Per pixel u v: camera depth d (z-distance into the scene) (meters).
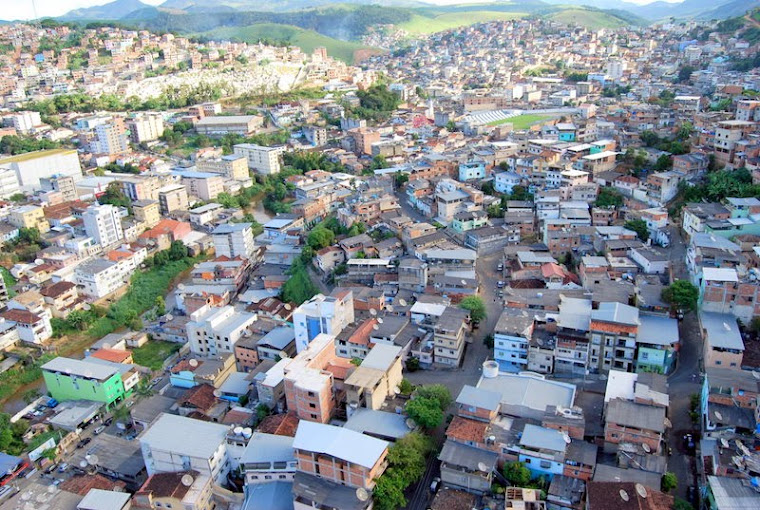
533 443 105.38
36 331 191.00
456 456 107.69
